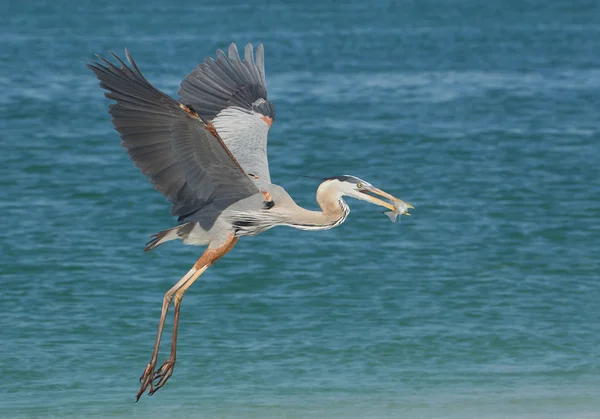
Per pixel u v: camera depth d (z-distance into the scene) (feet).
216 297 50.96
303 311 49.01
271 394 39.40
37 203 68.74
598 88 122.01
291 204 31.78
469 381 40.83
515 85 124.77
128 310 48.80
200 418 37.04
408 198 71.15
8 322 46.83
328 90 119.96
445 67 140.97
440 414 37.09
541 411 37.42
